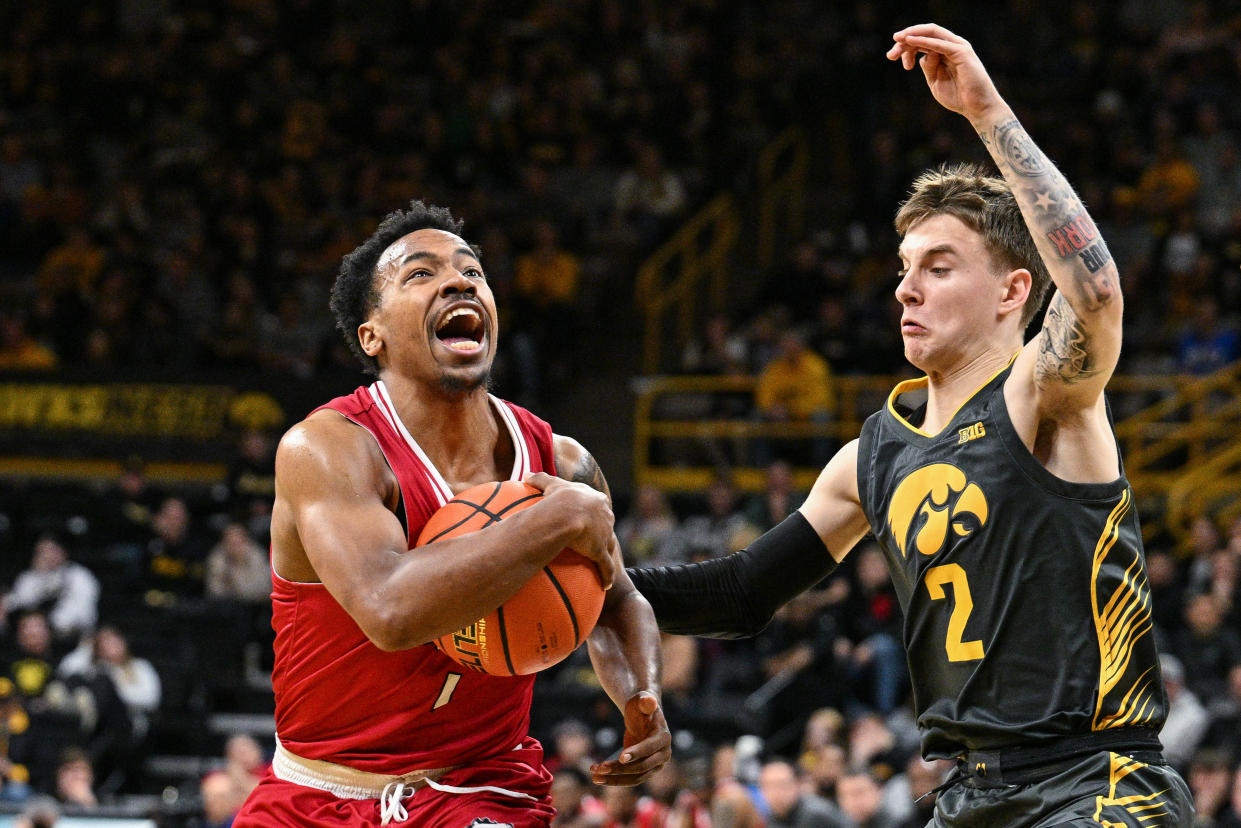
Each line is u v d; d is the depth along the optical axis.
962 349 3.19
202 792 9.16
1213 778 8.03
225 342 14.95
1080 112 16.23
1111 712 2.98
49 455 14.38
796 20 17.70
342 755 3.16
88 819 8.74
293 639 3.17
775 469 12.02
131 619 11.80
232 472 13.22
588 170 16.88
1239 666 9.17
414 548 3.07
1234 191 15.28
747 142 17.20
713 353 14.78
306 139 16.91
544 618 2.97
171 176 16.84
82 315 15.36
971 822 3.05
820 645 10.45
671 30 17.77
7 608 11.73
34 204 16.66
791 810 7.67
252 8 18.25
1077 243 2.88
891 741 8.98
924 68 3.08
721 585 3.58
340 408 3.17
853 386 13.85
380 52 17.91
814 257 15.23
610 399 15.12
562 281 15.42
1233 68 16.25
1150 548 12.46
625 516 13.67
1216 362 13.57
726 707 10.47
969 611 3.06
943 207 3.22
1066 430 3.05
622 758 3.26
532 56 17.42
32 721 10.29
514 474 3.28
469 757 3.21
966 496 3.08
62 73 17.81
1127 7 17.56
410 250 3.24
